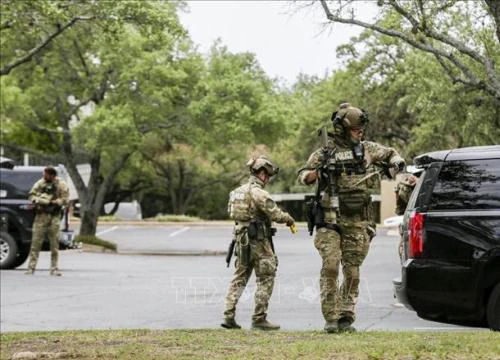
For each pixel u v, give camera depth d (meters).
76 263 40.53
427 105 37.28
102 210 92.69
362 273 33.06
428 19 24.08
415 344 12.47
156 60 52.12
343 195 14.45
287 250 49.25
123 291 27.47
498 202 14.62
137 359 12.45
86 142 53.84
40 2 35.28
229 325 17.64
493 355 11.48
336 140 14.48
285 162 95.88
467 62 29.02
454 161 14.95
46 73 52.97
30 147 63.97
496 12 21.91
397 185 19.38
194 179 96.50
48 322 20.95
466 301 14.58
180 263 41.19
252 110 55.00
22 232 34.72
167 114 54.72
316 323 19.84
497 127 34.34
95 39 49.72
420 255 14.85
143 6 40.31
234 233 17.81
